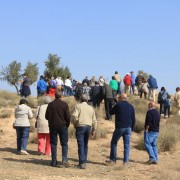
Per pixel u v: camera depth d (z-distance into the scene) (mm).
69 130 20203
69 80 34312
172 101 34312
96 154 16734
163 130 20156
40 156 15852
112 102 24297
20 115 16250
